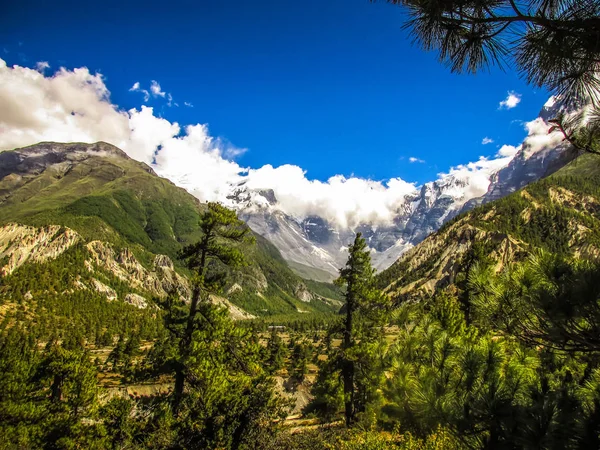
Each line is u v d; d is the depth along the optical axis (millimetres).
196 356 21688
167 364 22953
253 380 15906
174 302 24688
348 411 26938
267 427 15070
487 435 4453
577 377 4773
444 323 8703
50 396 26641
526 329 4824
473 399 4777
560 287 4125
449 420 4957
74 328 153125
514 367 5250
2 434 23375
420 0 4691
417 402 5773
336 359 27500
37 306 175000
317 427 32500
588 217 186250
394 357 7953
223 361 22672
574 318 4055
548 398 4086
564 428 3674
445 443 7863
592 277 3812
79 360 28453
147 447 16719
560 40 4188
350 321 28172
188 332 23922
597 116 4449
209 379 16062
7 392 24891
